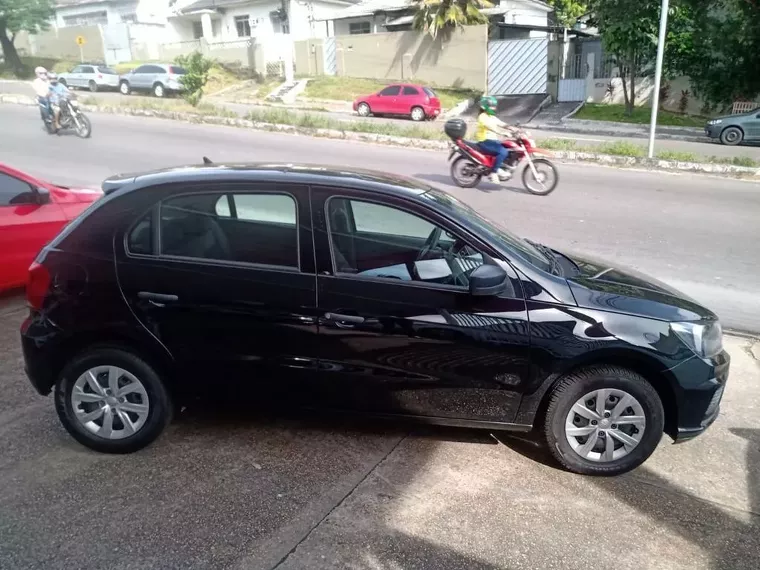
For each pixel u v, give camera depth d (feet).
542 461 12.62
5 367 16.14
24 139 55.72
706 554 10.13
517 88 104.58
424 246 12.01
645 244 28.78
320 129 63.72
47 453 12.43
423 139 58.49
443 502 11.21
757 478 12.26
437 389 11.99
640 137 76.84
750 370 16.96
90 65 108.78
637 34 87.61
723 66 88.33
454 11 101.71
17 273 20.11
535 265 12.23
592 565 9.81
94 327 12.11
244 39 117.08
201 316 11.98
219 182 12.20
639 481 12.09
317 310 11.80
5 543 9.90
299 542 10.09
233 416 13.92
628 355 11.63
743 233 30.81
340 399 12.33
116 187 12.62
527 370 11.71
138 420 12.39
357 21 127.54
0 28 122.62
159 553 9.77
